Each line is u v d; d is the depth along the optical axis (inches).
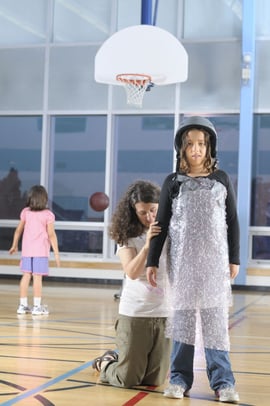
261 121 451.5
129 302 141.6
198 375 160.1
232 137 454.6
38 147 480.1
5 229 479.5
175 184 136.4
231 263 136.3
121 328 142.6
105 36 473.1
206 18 458.9
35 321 255.6
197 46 457.1
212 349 135.3
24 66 480.4
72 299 345.7
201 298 133.0
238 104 449.7
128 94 327.6
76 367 164.9
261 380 156.4
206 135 136.5
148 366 143.8
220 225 134.3
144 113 462.6
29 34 482.3
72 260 463.2
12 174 482.9
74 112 472.1
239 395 140.0
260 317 290.2
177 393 134.6
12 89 481.7
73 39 477.4
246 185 440.8
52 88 476.1
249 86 442.6
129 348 140.5
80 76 473.4
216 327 133.8
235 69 451.5
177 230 134.8
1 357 176.2
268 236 445.4
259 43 450.0
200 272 133.1
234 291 428.1
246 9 442.9
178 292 134.0
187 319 134.4
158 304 141.3
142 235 143.5
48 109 476.1
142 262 137.3
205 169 137.9
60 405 126.6
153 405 128.4
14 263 472.4
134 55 318.7
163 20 464.1
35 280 280.1
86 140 474.0
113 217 143.9
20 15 483.8
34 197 284.0
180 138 138.6
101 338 215.0
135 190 142.9
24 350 187.9
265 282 437.1
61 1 479.8
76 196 474.0
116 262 456.4
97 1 475.2
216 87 453.7
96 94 470.0
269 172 449.7
